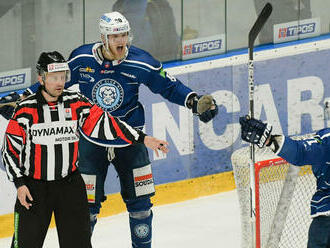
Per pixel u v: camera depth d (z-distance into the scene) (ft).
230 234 59.67
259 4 69.56
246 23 69.36
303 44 70.90
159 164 65.00
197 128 66.23
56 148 42.78
